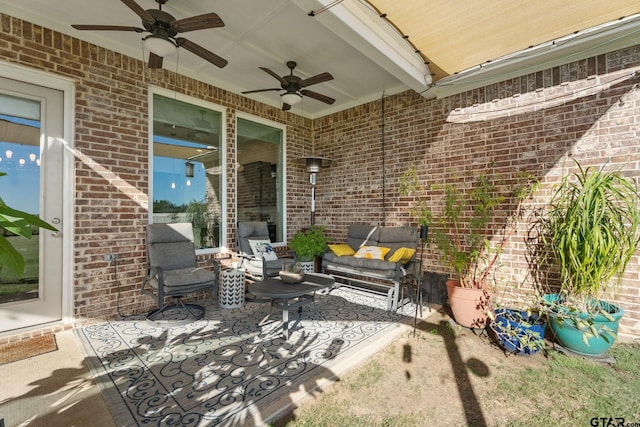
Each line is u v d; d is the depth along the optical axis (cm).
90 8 287
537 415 186
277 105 531
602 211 245
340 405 193
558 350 265
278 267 410
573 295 270
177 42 270
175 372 223
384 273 376
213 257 429
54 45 302
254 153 505
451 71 361
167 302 378
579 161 315
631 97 289
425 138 433
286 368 229
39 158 298
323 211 568
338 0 233
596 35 278
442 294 403
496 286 363
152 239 349
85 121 319
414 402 197
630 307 288
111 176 336
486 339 291
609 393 207
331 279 344
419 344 280
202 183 429
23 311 285
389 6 254
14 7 282
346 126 532
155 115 383
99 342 273
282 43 346
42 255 296
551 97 333
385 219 477
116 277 337
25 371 225
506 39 294
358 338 283
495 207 367
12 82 285
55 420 174
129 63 352
